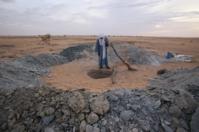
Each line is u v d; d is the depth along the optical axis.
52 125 3.86
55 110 4.14
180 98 4.49
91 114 3.88
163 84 7.93
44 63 12.66
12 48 26.02
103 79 9.22
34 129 3.86
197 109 4.13
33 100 4.55
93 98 4.27
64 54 15.95
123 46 15.55
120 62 13.13
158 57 15.54
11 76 8.41
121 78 9.30
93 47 17.30
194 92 5.44
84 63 13.22
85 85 8.09
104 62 11.15
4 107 4.52
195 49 26.59
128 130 3.68
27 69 10.20
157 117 4.02
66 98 4.39
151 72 10.66
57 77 9.65
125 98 4.47
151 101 4.41
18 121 4.09
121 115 3.95
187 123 4.04
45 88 5.10
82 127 3.72
